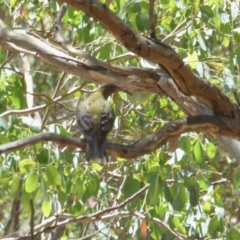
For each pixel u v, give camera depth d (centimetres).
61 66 882
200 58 1093
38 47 883
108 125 938
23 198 897
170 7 1118
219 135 843
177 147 951
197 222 1073
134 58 1109
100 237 1421
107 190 1168
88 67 877
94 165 1045
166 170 930
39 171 898
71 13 1052
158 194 916
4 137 933
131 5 929
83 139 802
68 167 1012
